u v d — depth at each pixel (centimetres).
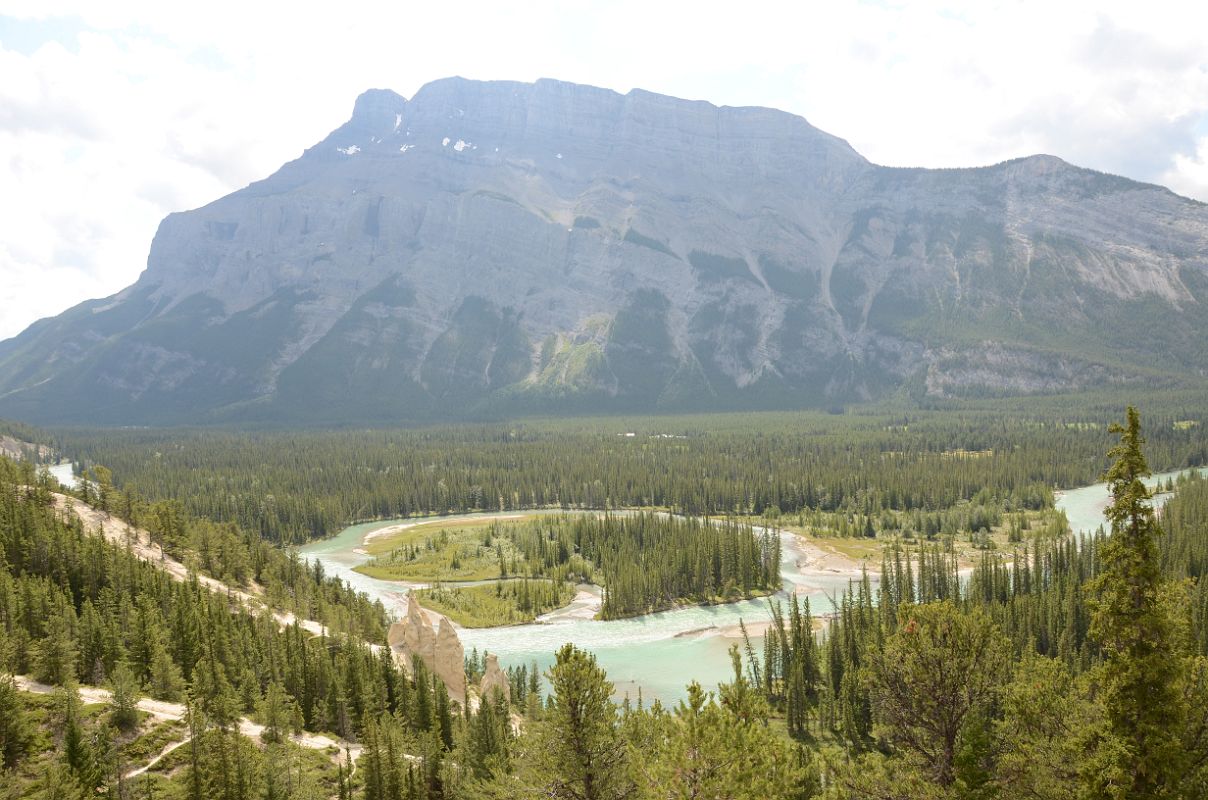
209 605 10525
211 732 7012
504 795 4741
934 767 4531
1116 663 3750
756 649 13312
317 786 7388
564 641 14012
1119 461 3825
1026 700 4491
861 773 4612
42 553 10938
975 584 12912
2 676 7138
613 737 4522
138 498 16225
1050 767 4141
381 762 7181
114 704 7588
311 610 12925
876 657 4947
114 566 11025
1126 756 3641
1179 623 3784
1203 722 3862
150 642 8975
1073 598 11175
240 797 6600
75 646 8675
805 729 9669
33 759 6744
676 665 12656
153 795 6650
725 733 3884
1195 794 3703
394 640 11400
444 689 9562
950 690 4544
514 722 9288
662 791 3809
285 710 8631
